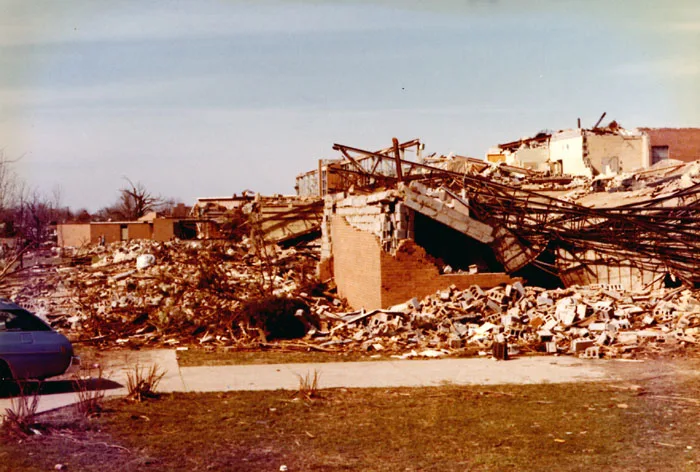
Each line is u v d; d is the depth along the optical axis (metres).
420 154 30.94
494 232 24.27
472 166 45.31
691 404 12.54
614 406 12.47
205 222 53.84
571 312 20.16
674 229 23.12
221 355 18.22
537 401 12.92
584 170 52.41
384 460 9.64
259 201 42.59
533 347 18.62
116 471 9.12
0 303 14.27
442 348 18.86
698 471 9.11
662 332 19.08
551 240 24.98
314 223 42.66
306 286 28.77
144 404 12.59
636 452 9.91
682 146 54.62
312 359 17.62
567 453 9.91
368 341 19.64
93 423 11.30
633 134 55.09
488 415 11.97
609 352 17.62
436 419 11.72
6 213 32.06
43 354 13.08
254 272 32.97
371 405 12.69
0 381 12.85
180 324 21.66
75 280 30.67
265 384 14.45
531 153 56.97
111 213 96.31
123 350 19.08
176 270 32.78
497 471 9.20
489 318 21.14
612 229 24.25
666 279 23.58
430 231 26.69
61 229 53.09
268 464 9.46
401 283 22.84
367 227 25.45
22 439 10.42
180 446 10.19
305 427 11.23
